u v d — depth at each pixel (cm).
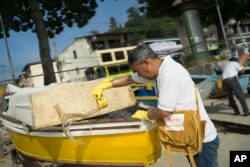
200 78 1145
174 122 334
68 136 441
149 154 391
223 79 891
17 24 2250
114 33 5381
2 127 816
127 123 392
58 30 2367
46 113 447
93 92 421
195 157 346
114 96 496
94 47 5231
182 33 1622
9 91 888
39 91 479
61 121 449
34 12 2053
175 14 1605
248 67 1226
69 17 2341
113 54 5116
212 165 346
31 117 464
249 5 2752
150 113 350
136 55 333
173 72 326
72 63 5453
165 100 324
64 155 486
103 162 437
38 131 507
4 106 828
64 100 459
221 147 695
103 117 514
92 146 438
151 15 2794
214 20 2908
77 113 459
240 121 821
